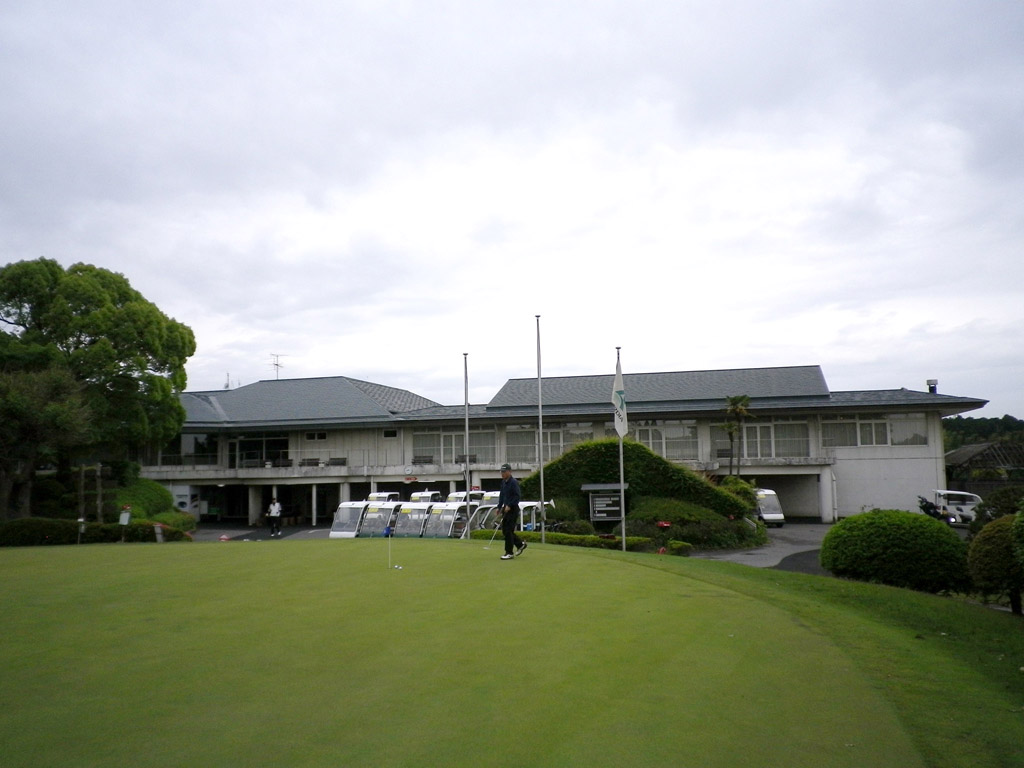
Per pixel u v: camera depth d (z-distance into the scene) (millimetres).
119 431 41531
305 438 53969
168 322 45000
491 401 54594
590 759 4832
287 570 13328
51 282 39875
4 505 32844
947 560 15641
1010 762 4949
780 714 5812
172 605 9789
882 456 48281
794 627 9078
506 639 7918
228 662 6961
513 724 5414
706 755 4953
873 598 12906
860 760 4938
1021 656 9180
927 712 5969
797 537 36688
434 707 5742
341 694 6027
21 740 5031
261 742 5004
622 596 10766
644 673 6793
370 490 52844
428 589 11086
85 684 6281
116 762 4664
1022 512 10781
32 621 8812
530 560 14914
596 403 51969
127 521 25141
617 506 33344
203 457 54156
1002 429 88500
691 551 30188
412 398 66562
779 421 49438
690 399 50750
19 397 30703
